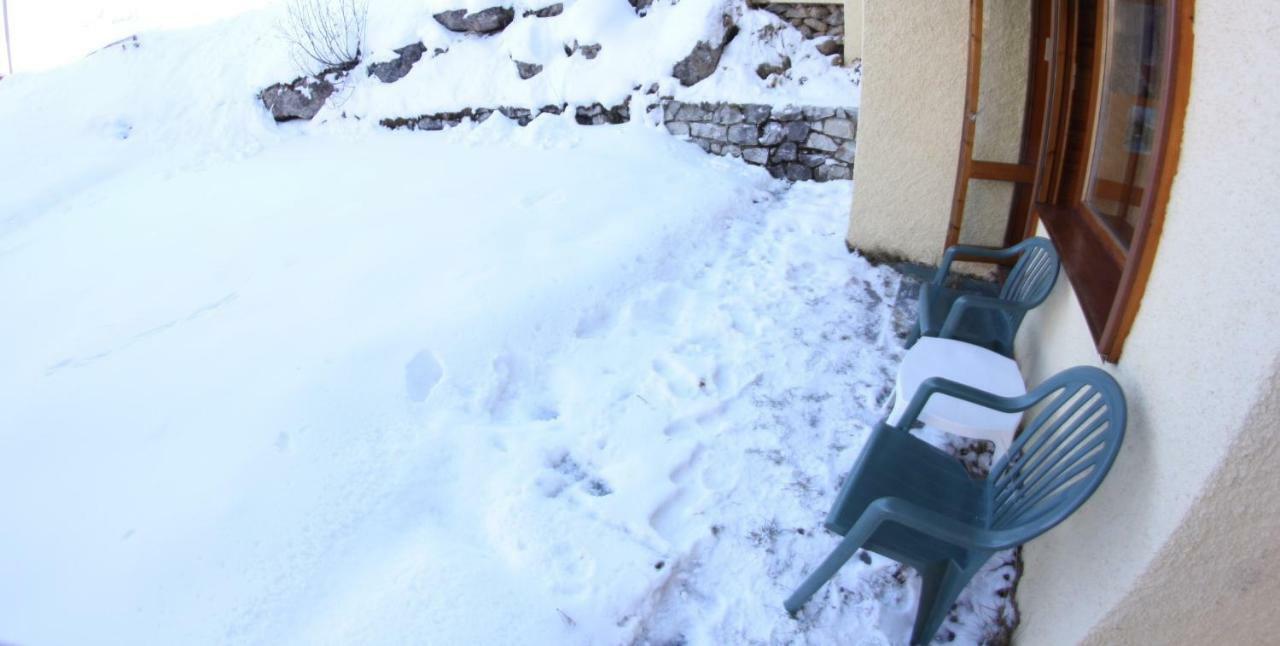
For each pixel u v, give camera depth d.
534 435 2.61
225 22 6.92
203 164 5.83
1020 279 2.73
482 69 5.76
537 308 3.26
